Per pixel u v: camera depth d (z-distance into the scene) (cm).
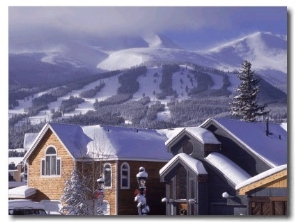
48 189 3189
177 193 2744
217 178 2661
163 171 2780
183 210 2717
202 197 2655
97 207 2855
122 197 3033
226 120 2828
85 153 3100
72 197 2755
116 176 3025
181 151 2831
